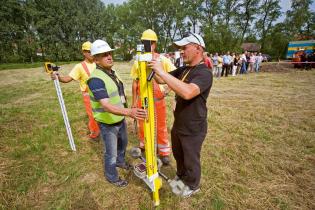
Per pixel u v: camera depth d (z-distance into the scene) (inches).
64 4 1560.0
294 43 1007.0
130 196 102.8
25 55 1461.6
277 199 98.7
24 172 119.3
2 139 159.3
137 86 125.6
